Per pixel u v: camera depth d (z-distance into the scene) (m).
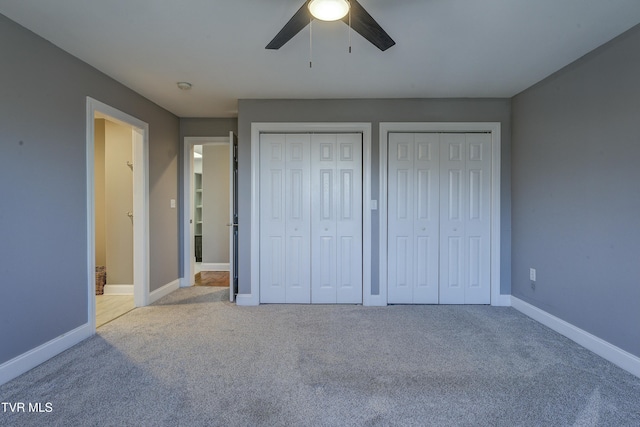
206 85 3.06
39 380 1.98
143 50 2.39
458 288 3.48
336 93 3.27
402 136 3.46
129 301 3.65
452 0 1.81
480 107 3.40
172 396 1.82
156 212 3.69
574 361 2.23
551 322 2.80
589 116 2.39
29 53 2.12
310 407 1.73
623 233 2.13
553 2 1.82
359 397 1.82
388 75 2.84
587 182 2.42
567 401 1.78
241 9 1.90
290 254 3.54
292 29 1.68
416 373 2.07
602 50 2.29
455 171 3.46
